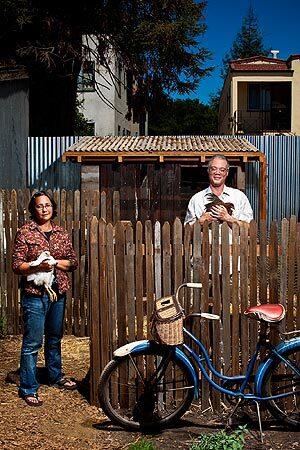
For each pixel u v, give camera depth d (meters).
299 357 5.22
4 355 7.26
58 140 16.05
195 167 13.34
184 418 5.37
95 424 5.29
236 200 6.01
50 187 16.11
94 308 5.54
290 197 16.17
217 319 5.29
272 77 34.06
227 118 39.38
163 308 4.93
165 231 5.36
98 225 5.45
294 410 5.27
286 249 5.35
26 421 5.27
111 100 31.56
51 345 6.04
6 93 13.80
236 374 5.39
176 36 19.55
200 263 5.37
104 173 12.68
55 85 19.11
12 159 14.46
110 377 5.22
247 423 5.27
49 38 18.23
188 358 5.27
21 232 5.70
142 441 4.79
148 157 12.93
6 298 8.17
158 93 21.33
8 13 17.50
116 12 19.17
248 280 5.42
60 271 5.81
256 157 13.23
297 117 33.88
